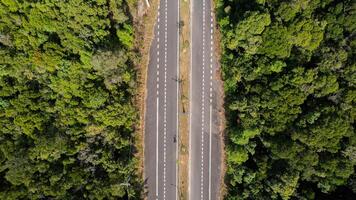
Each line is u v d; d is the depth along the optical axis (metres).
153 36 80.81
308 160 71.31
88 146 74.62
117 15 72.94
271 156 74.38
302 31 68.38
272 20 70.19
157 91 81.62
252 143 75.62
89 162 75.50
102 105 74.06
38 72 70.50
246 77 73.62
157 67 81.31
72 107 72.94
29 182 72.00
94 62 70.44
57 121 73.06
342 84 71.12
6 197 70.88
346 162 70.88
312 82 70.31
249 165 78.50
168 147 82.31
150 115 81.75
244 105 74.25
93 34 71.12
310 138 70.12
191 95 81.62
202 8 80.12
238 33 71.19
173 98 81.69
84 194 75.00
